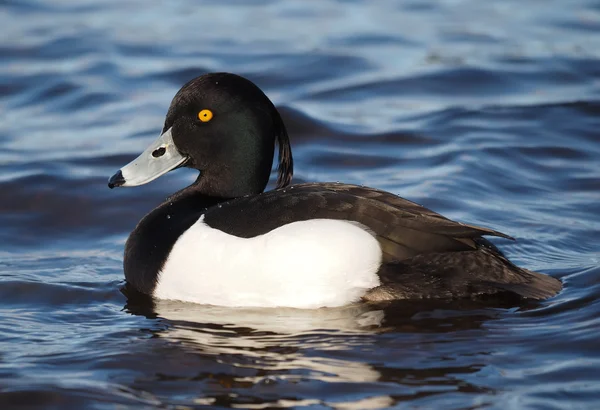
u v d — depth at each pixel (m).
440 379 7.61
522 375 7.64
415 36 20.28
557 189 13.05
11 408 7.36
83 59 18.88
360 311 8.78
